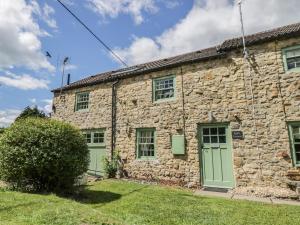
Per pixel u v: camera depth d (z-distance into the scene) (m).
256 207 6.27
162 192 8.01
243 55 9.37
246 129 8.88
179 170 10.07
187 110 10.32
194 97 10.23
